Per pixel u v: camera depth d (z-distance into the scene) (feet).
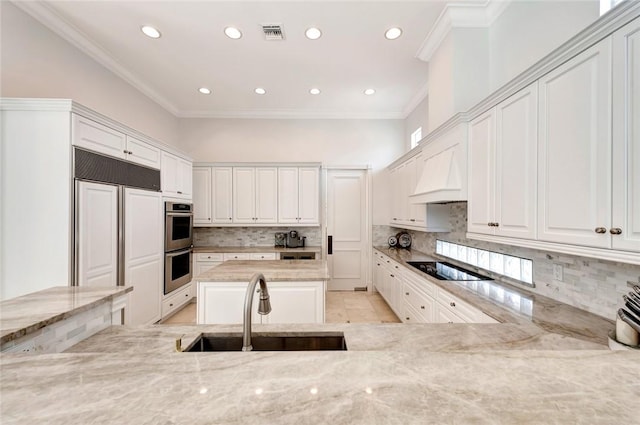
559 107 4.41
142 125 12.75
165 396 1.48
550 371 1.73
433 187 7.89
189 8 7.98
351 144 16.26
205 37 9.28
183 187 12.96
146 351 3.39
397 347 3.58
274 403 1.43
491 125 6.16
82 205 7.24
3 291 6.84
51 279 6.89
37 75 8.00
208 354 1.93
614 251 3.60
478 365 1.80
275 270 7.78
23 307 3.46
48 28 8.25
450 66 8.22
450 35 8.20
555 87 4.49
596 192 3.82
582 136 4.01
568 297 5.56
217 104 15.07
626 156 3.45
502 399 1.47
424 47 9.62
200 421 1.30
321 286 7.07
